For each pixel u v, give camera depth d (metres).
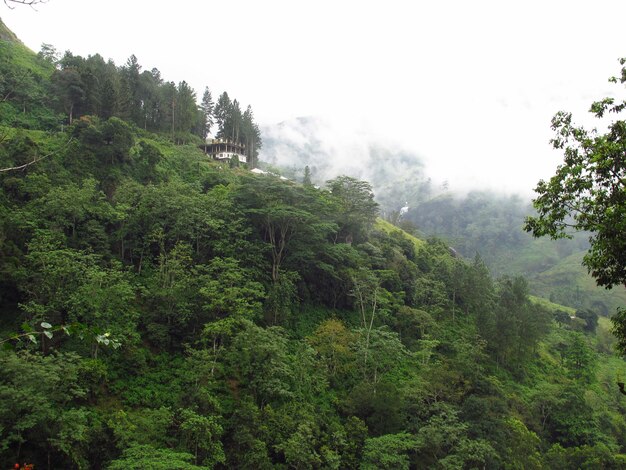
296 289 51.06
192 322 40.41
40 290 33.12
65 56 91.94
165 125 94.38
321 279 56.00
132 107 87.38
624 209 13.14
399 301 62.38
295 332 47.88
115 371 34.16
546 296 159.25
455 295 72.00
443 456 37.16
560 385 57.03
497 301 78.50
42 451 25.81
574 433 49.69
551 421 52.28
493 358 61.41
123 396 32.69
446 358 53.59
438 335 59.12
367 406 39.94
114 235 45.91
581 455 42.78
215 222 48.09
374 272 62.16
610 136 14.50
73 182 47.12
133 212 47.81
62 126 68.06
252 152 116.75
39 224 39.31
